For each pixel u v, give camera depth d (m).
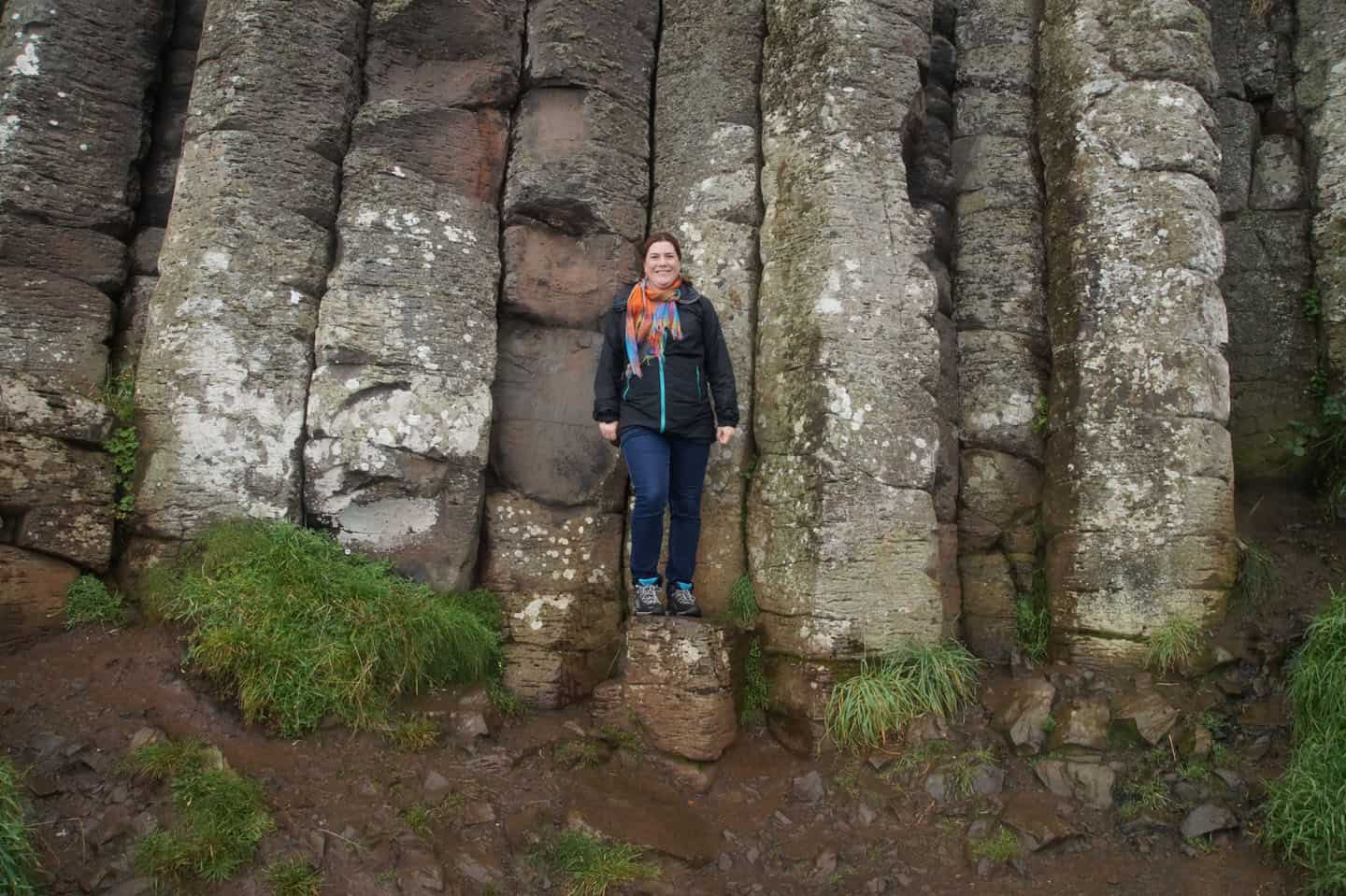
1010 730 4.29
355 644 4.11
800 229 4.99
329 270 4.96
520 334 5.20
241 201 4.78
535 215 5.22
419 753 3.99
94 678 3.94
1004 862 3.70
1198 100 5.18
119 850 3.23
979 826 3.86
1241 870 3.61
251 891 3.17
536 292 5.16
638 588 4.63
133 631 4.27
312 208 4.93
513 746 4.21
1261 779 3.88
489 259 5.11
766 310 5.08
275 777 3.65
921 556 4.66
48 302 4.93
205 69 4.98
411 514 4.78
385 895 3.27
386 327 4.79
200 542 4.46
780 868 3.76
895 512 4.66
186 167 4.89
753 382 5.12
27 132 5.05
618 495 5.09
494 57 5.31
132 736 3.63
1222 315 4.93
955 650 4.67
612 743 4.29
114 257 5.19
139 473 4.57
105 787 3.43
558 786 4.00
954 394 5.41
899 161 5.06
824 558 4.54
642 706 4.35
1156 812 3.88
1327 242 5.69
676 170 5.46
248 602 4.11
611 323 4.62
